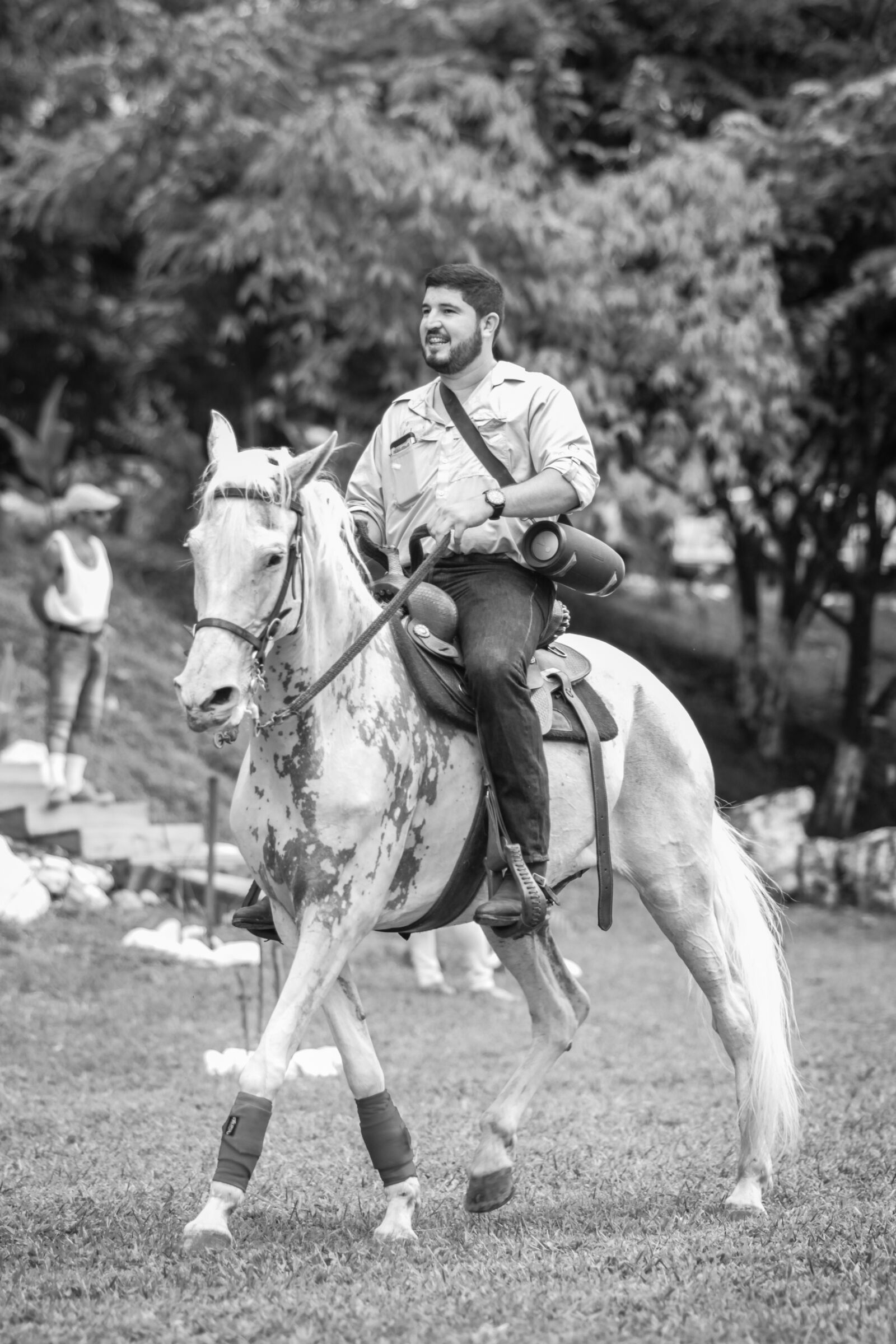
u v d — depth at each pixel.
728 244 20.25
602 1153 6.70
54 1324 4.09
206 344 22.06
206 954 11.66
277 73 20.81
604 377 19.73
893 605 33.28
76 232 23.69
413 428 5.40
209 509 4.50
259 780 4.88
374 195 18.95
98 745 15.73
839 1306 4.18
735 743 24.23
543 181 21.20
